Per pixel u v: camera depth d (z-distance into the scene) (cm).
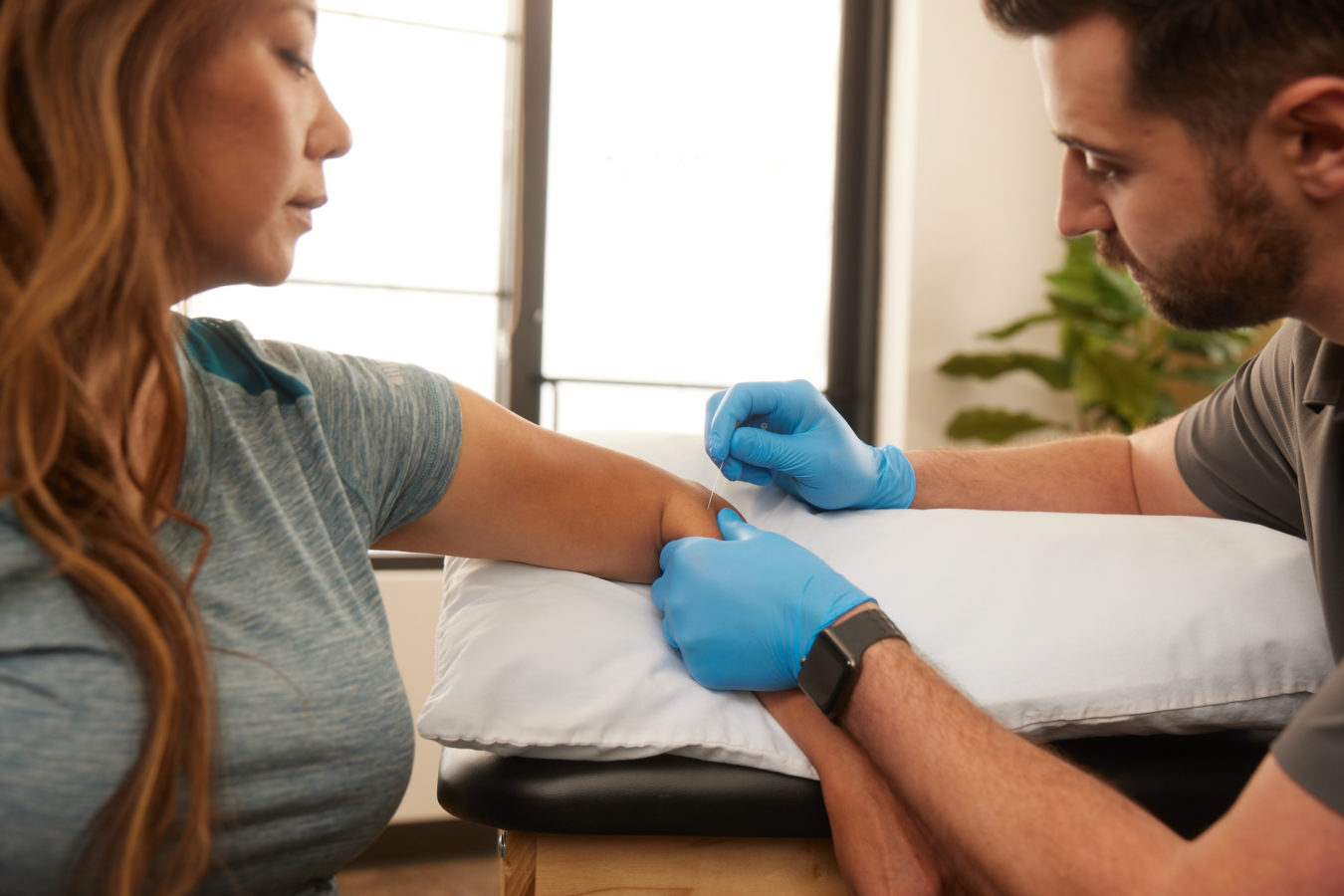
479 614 84
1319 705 57
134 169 57
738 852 78
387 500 79
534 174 297
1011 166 329
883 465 105
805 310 337
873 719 70
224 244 64
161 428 60
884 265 335
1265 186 71
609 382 314
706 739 77
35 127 56
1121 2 70
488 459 85
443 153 294
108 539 55
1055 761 66
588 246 314
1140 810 63
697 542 87
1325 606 81
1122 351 329
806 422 100
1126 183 76
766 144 330
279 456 70
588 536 91
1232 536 88
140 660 55
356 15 284
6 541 55
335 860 66
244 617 62
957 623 81
